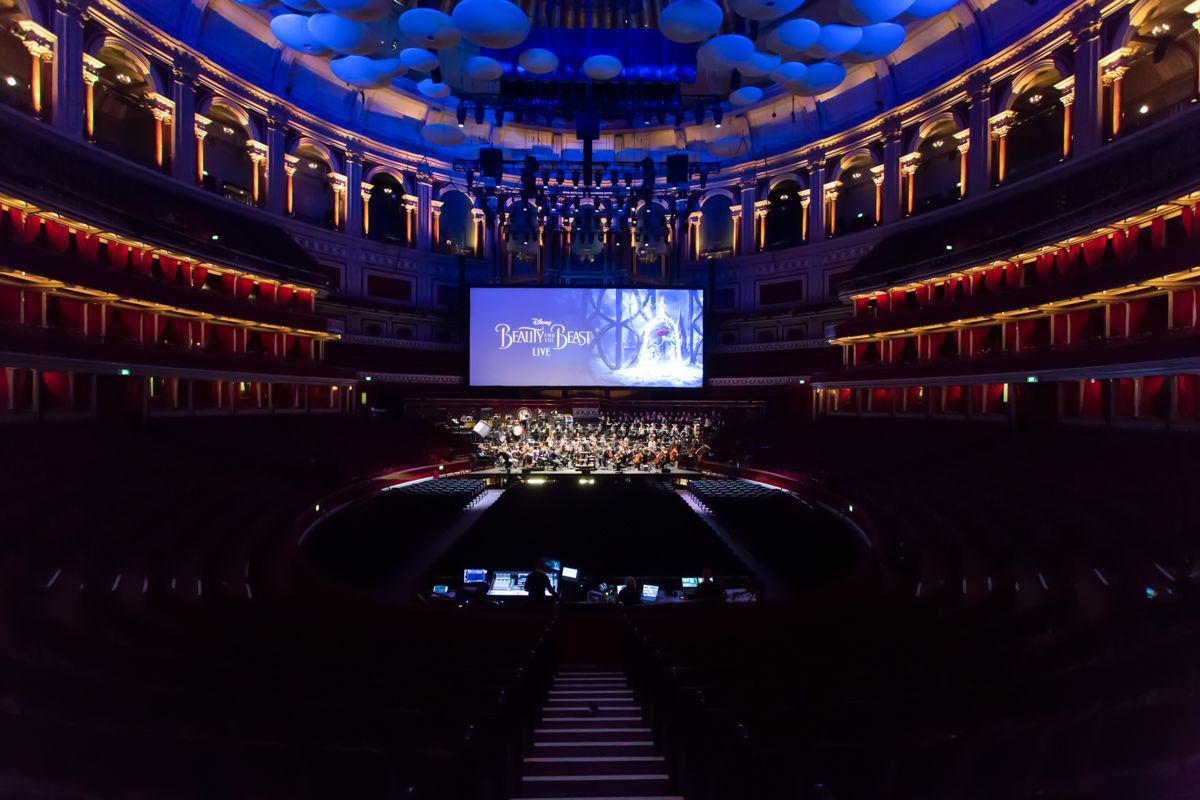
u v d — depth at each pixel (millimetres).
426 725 4758
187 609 8336
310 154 36062
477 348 35625
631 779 5246
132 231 21406
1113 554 10703
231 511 15797
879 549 13875
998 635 7285
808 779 4070
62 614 8297
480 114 24219
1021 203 24844
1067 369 19797
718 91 22891
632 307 35750
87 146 22656
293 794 3916
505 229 38156
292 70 31891
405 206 38438
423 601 14320
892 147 32250
